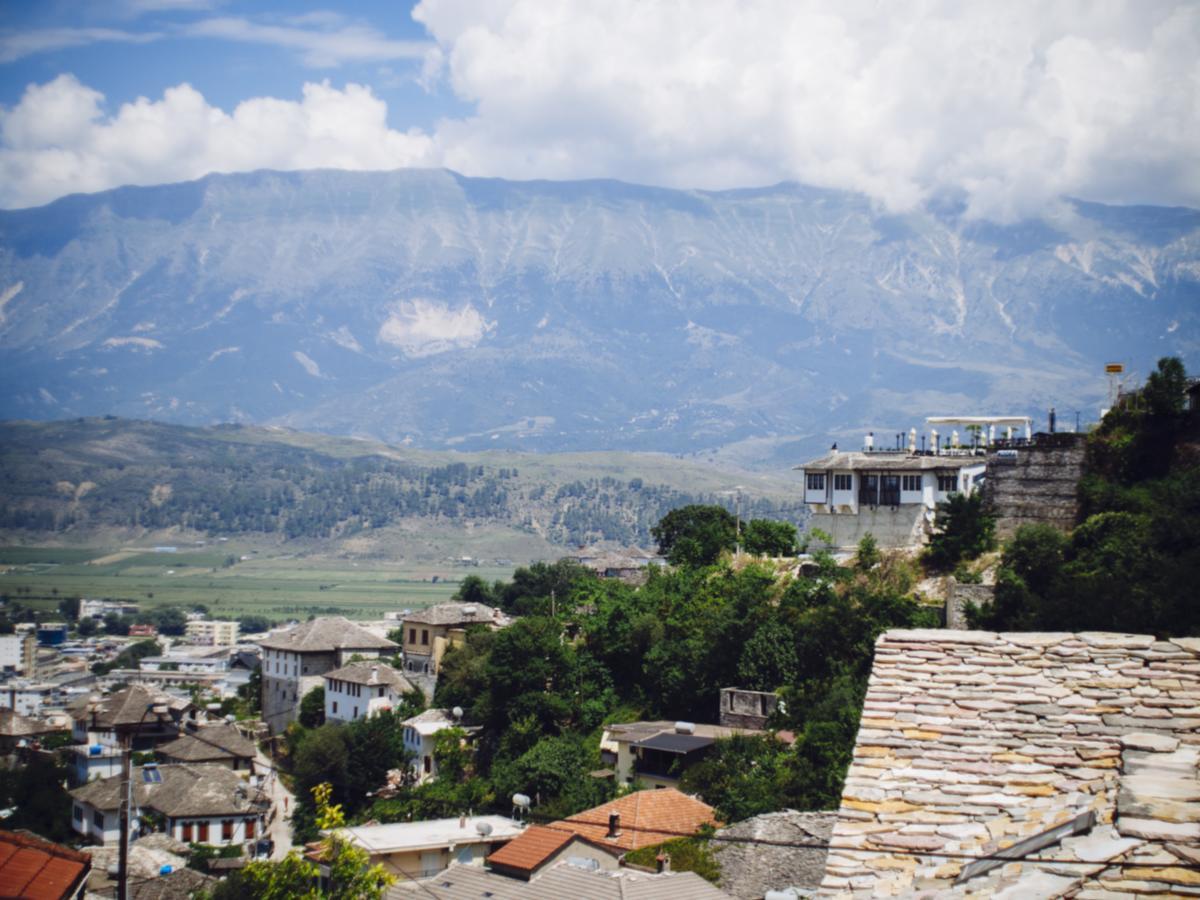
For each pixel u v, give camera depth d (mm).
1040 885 14172
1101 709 17719
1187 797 15117
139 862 92188
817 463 109125
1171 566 71625
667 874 53719
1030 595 78875
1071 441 95500
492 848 76500
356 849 45281
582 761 94688
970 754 17422
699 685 98812
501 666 111000
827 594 95938
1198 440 91000
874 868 15945
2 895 33594
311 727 158750
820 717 78625
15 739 160000
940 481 105312
